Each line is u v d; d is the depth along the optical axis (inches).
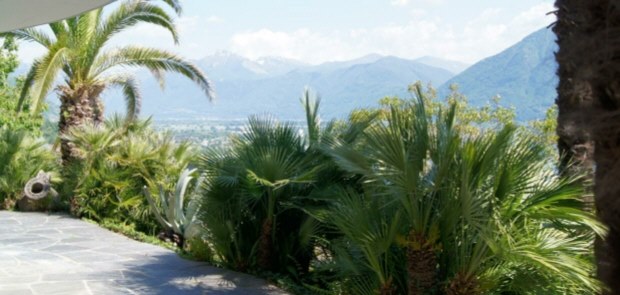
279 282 298.5
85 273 316.2
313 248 327.0
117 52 585.0
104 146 524.7
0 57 681.0
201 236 360.8
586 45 30.5
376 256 206.1
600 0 30.1
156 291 280.2
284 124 332.5
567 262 169.9
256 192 316.8
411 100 216.2
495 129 203.2
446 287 197.9
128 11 565.6
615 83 29.0
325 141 307.7
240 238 329.7
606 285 31.3
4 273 313.4
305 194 314.8
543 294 190.2
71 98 577.3
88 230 463.5
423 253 198.4
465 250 195.0
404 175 195.2
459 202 194.2
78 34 565.0
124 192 496.7
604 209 30.4
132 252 378.9
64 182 557.3
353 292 224.4
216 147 332.8
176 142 529.0
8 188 565.3
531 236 188.5
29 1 224.4
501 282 197.8
